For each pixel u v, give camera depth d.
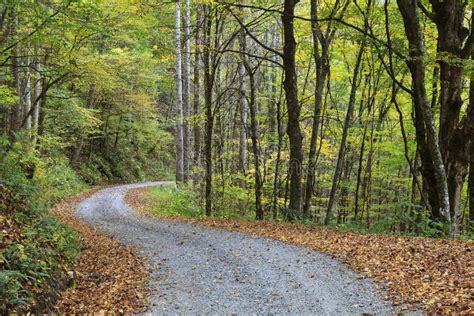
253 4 17.62
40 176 19.25
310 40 22.03
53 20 12.01
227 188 22.22
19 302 5.68
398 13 16.47
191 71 33.38
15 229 8.19
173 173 56.97
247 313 6.43
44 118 28.34
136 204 24.64
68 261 9.17
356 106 27.19
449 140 13.06
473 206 13.32
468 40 12.80
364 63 20.59
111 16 14.49
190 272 8.97
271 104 27.02
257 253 10.23
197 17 22.14
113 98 38.75
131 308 6.88
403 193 23.39
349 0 15.38
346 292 7.07
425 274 7.43
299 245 10.88
